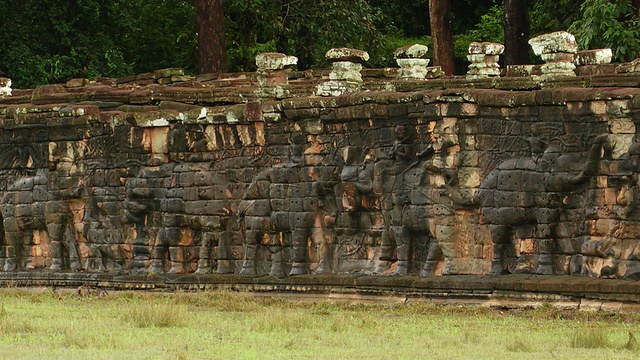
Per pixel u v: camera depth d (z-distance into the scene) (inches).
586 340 1275.8
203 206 1897.1
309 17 3093.0
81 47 3257.9
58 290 2023.9
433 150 1684.3
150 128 1936.5
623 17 2630.4
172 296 1836.9
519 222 1630.2
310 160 1795.0
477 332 1380.4
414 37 3612.2
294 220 1808.6
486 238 1658.5
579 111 1585.9
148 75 2426.2
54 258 2052.2
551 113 1608.0
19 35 3201.3
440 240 1681.8
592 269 1581.0
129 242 1978.3
